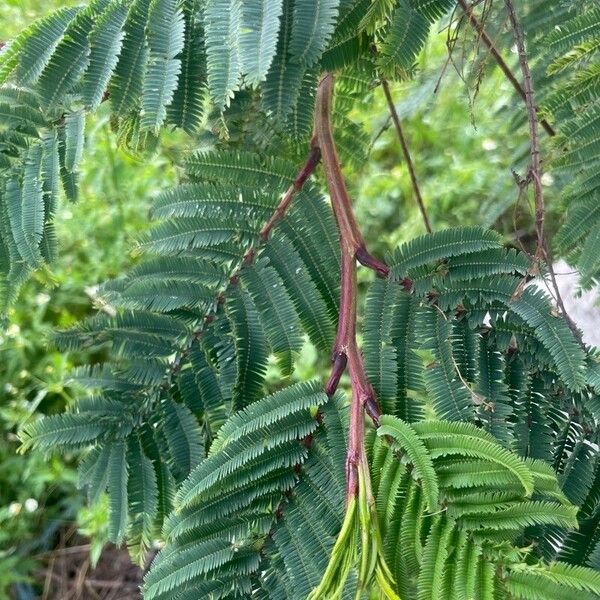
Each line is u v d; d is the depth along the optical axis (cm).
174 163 56
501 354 43
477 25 48
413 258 44
